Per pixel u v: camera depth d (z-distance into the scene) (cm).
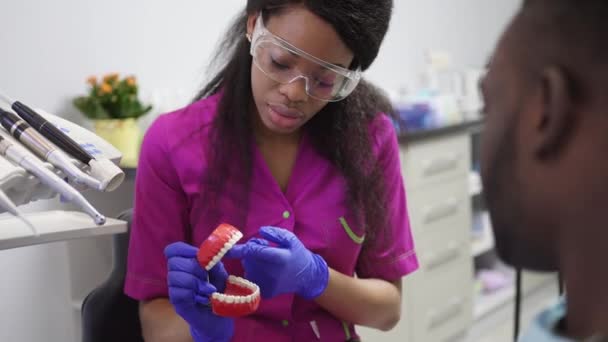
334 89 98
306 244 112
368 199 115
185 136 111
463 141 277
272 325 111
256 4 97
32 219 83
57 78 187
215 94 117
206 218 110
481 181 48
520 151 44
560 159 42
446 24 345
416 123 257
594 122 41
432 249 263
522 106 44
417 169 249
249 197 110
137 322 117
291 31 93
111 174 82
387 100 125
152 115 205
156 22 211
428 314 264
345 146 114
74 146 84
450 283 276
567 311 48
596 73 40
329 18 91
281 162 115
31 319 189
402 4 311
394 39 308
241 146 109
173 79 219
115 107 181
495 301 317
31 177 78
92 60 195
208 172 109
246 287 94
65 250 193
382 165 120
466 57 365
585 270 43
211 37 230
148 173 111
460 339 292
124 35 203
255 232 111
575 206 42
